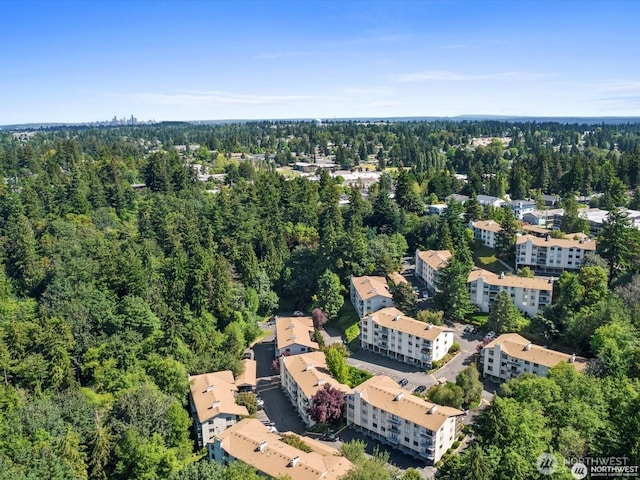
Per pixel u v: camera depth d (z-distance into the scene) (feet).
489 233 518.78
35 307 375.66
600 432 192.85
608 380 246.27
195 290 407.44
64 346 315.99
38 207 506.89
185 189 640.17
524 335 378.53
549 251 461.78
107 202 571.28
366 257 478.18
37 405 259.60
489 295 420.77
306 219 564.30
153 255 448.65
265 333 440.86
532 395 231.50
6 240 437.58
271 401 347.97
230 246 485.15
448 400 307.58
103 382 314.14
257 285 465.06
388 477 219.61
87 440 250.57
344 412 316.60
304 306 475.31
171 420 274.57
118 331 347.56
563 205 616.39
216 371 352.90
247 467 219.61
